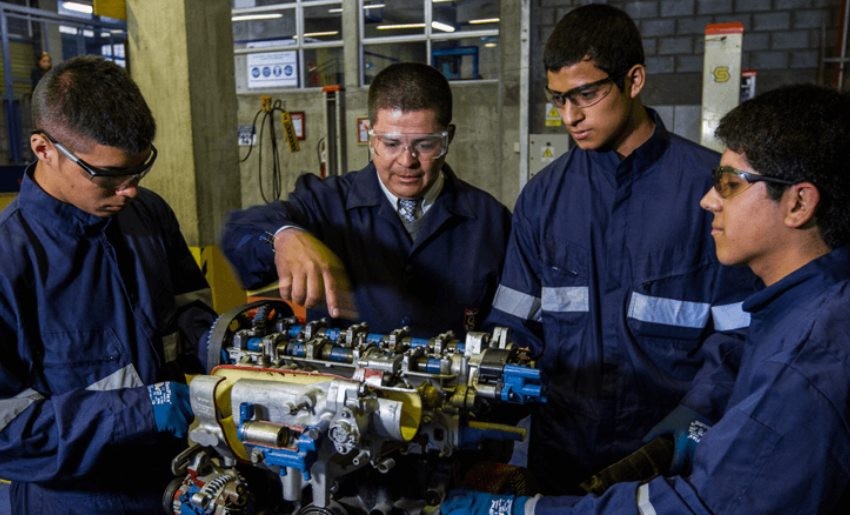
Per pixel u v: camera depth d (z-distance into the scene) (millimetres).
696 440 1014
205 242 3385
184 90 3238
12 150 6031
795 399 775
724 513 795
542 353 1435
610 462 1377
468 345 1012
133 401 1074
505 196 5930
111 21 6301
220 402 961
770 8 5184
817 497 772
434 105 1318
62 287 1197
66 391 1201
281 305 1212
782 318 908
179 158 3311
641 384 1342
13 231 1174
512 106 5734
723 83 3344
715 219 963
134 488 1263
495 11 8102
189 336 1407
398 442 938
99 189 1136
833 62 5070
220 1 3398
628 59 1260
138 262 1309
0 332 1136
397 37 7723
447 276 1496
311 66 8422
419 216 1509
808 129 840
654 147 1338
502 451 1174
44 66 6766
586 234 1391
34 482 1113
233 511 973
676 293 1329
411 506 996
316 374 965
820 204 858
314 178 1586
